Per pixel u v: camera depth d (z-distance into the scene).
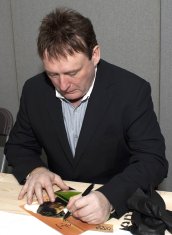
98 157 1.23
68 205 0.90
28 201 0.97
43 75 1.27
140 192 0.92
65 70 0.97
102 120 1.17
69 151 1.22
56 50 0.94
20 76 2.14
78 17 0.98
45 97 1.23
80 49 0.95
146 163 1.06
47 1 1.95
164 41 1.78
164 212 0.83
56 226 0.85
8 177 1.17
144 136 1.12
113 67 1.23
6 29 2.09
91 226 0.85
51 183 1.04
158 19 1.78
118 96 1.17
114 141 1.21
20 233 0.82
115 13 1.85
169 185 1.96
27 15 2.01
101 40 1.91
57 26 0.96
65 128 1.21
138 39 1.85
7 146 1.35
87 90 1.13
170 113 1.87
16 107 2.22
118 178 1.00
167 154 1.93
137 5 1.80
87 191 1.00
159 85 1.87
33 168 1.16
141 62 1.87
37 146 1.35
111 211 0.91
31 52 2.07
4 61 2.16
